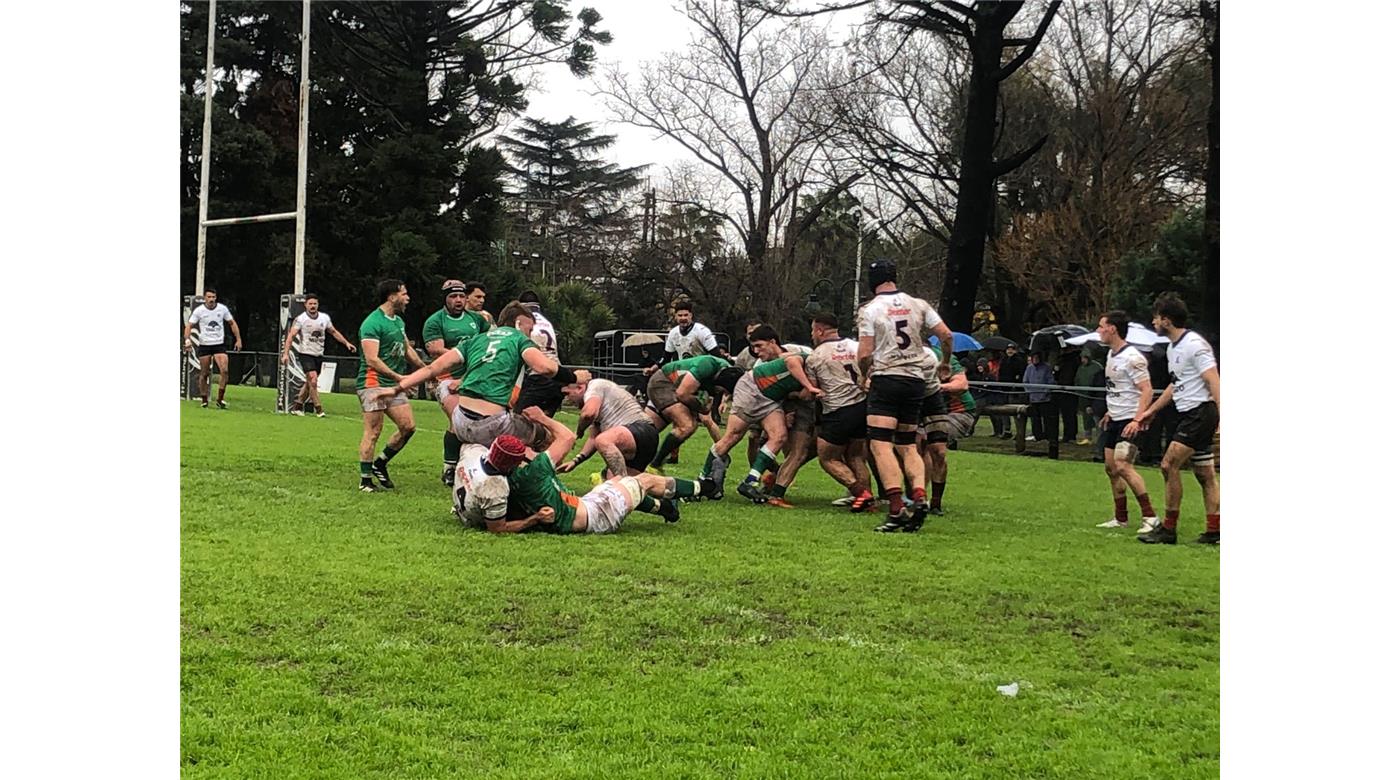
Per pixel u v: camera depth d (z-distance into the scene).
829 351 9.56
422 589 5.76
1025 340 34.50
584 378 9.27
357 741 3.75
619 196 57.53
